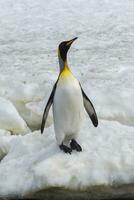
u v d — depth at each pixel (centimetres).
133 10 2770
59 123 1100
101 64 1827
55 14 2769
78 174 1066
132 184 1069
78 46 2138
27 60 1948
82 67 1802
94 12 2766
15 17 2739
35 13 2809
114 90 1500
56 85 1093
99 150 1123
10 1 3105
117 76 1667
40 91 1578
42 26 2544
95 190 1069
